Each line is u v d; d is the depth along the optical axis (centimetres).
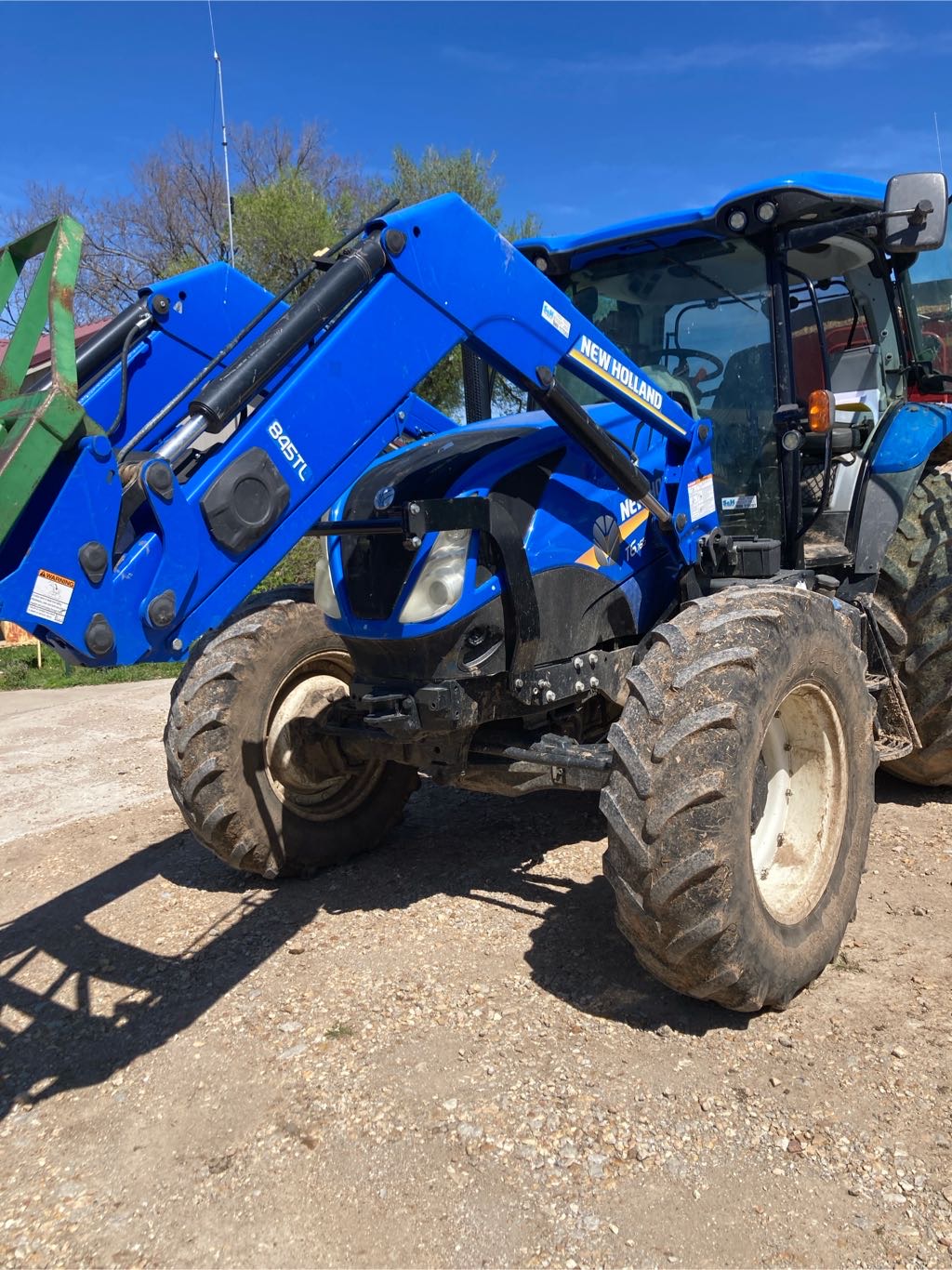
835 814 306
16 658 1248
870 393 448
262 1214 215
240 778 369
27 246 248
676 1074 254
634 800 255
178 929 361
